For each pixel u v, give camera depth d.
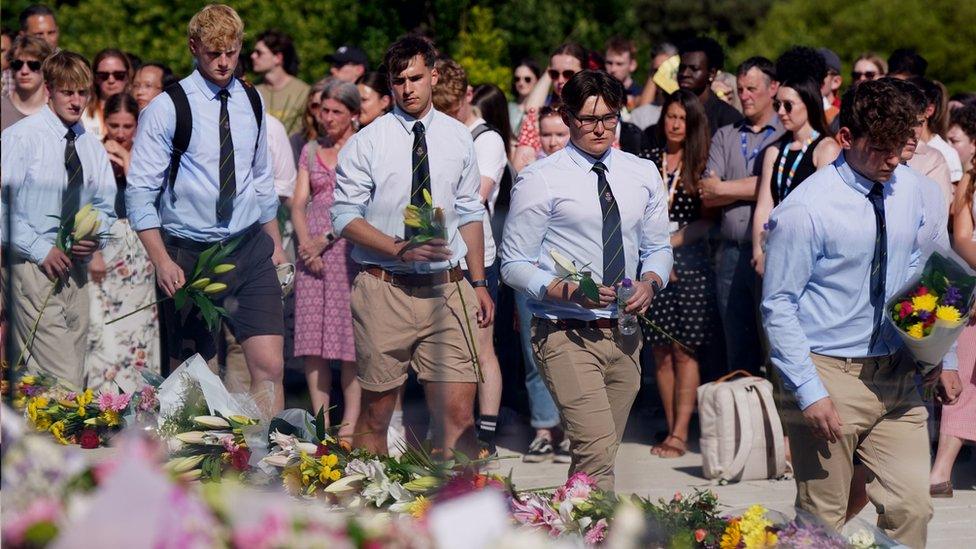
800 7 41.31
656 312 7.95
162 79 12.00
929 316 6.79
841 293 6.96
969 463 8.70
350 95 9.95
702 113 10.02
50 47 11.52
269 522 3.76
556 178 7.43
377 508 6.63
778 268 6.99
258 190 7.83
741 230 8.62
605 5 33.72
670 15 44.22
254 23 25.81
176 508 3.46
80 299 6.70
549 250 7.45
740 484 7.50
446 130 7.91
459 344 7.55
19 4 25.94
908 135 6.67
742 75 10.20
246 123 7.89
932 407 7.61
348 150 7.68
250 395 7.20
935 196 7.16
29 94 11.46
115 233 6.89
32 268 6.51
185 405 6.95
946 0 38.88
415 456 7.14
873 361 7.04
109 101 10.47
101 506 3.36
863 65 14.84
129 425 6.70
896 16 38.91
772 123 10.17
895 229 6.93
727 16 43.91
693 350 7.87
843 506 7.15
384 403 7.43
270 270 7.47
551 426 7.54
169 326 7.07
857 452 7.31
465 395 7.55
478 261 7.82
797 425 7.12
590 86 7.35
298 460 6.86
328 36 27.03
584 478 6.82
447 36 28.20
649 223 7.65
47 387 6.54
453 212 7.78
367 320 7.43
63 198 6.63
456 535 3.81
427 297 7.49
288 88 14.77
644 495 7.02
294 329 7.38
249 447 6.91
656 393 7.79
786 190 9.31
